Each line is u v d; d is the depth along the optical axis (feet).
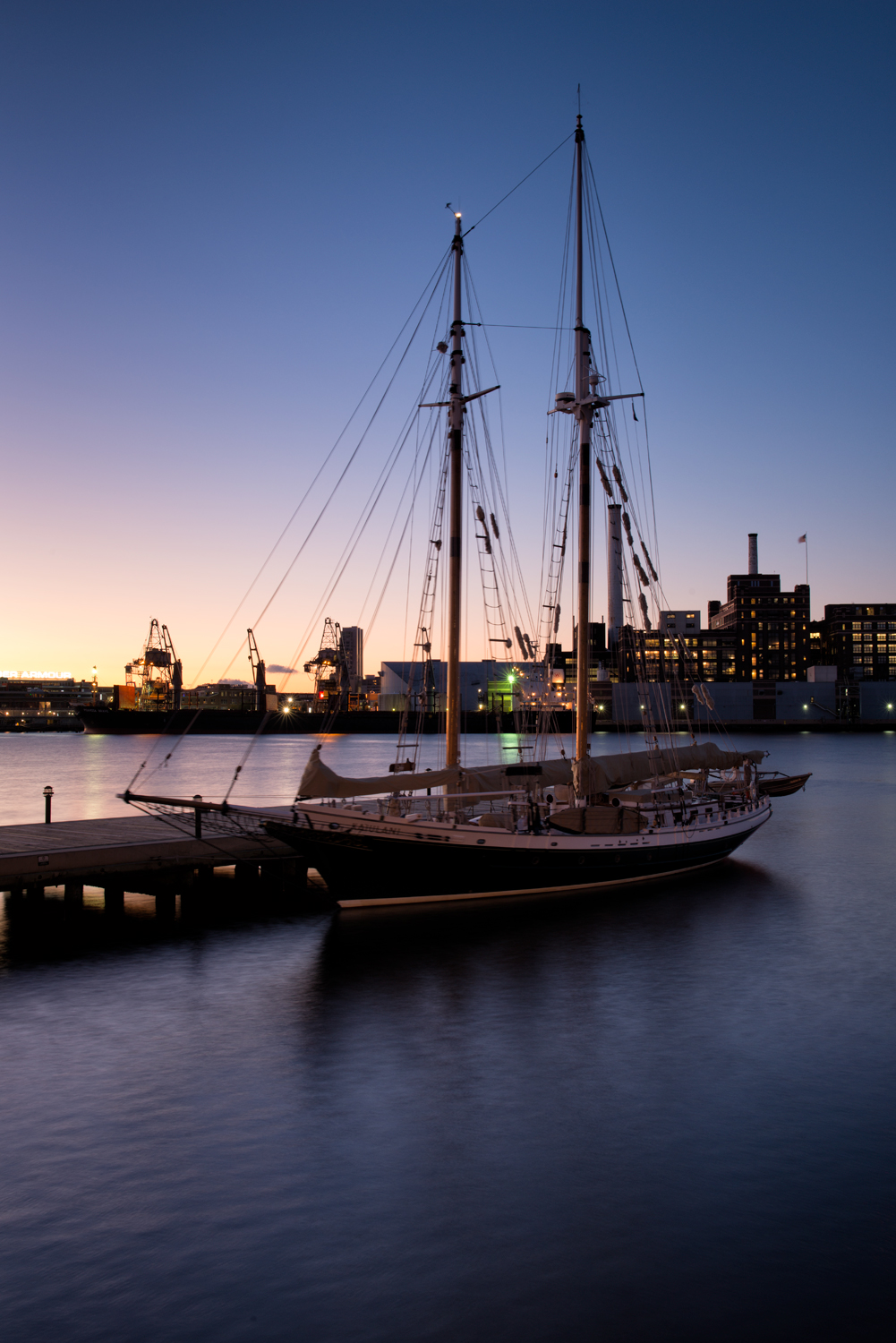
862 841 164.76
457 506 112.88
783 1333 32.48
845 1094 53.31
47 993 72.18
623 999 71.10
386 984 74.33
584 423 116.98
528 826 103.60
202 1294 34.73
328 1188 42.24
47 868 91.15
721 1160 45.06
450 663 110.83
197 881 103.50
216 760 522.88
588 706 115.24
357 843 93.35
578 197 119.65
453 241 118.32
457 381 115.85
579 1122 49.32
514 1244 37.88
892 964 81.71
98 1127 48.44
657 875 118.83
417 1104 51.49
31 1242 37.96
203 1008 68.28
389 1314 33.53
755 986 75.05
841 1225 39.32
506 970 78.54
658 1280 35.47
